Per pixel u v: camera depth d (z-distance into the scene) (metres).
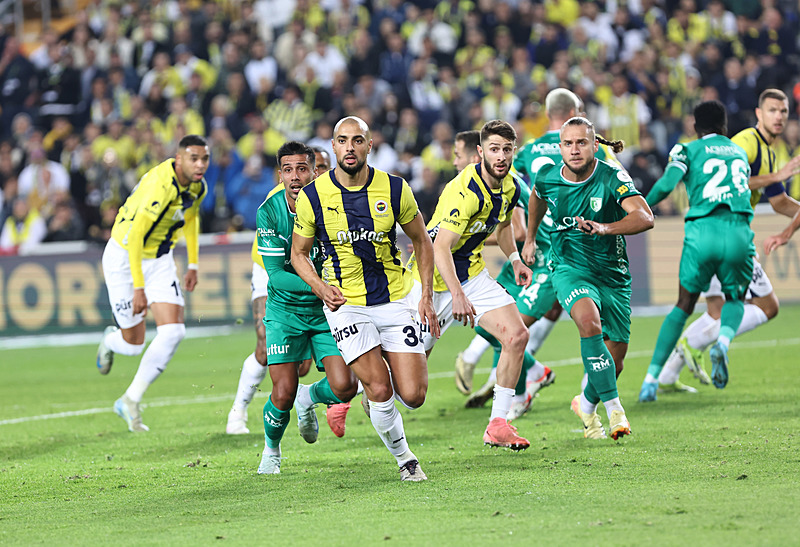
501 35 64.00
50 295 50.81
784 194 27.52
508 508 14.36
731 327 25.31
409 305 17.80
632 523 13.03
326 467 19.12
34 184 58.06
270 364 18.39
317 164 22.59
